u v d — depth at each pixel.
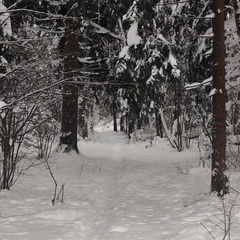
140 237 5.11
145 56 10.78
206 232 5.11
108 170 11.47
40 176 9.59
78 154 13.13
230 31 9.41
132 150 19.28
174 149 18.34
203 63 11.36
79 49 12.80
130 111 12.91
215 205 6.56
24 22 9.40
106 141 28.64
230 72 10.18
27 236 4.92
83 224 5.81
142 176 10.77
